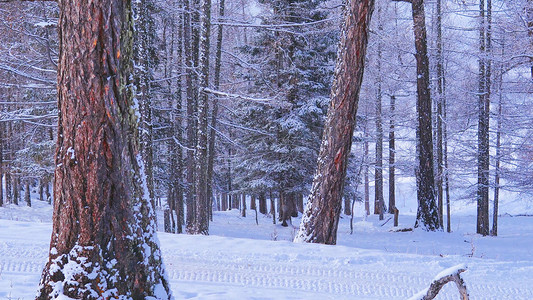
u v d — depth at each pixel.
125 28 4.14
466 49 24.03
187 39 18.53
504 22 18.67
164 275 4.54
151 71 18.92
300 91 24.53
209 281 6.92
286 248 9.08
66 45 4.04
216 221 29.88
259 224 27.89
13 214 24.72
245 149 26.39
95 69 3.98
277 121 24.30
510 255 15.16
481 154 23.53
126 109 4.17
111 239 4.05
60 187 4.10
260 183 25.16
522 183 21.31
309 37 23.98
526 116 20.62
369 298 6.64
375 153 31.30
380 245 17.81
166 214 19.84
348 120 10.68
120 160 4.10
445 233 20.20
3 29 15.64
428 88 20.59
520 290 7.29
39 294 4.05
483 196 23.39
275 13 23.73
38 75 18.19
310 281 7.24
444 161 27.58
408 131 30.52
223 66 24.83
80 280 3.97
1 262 6.99
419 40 20.70
